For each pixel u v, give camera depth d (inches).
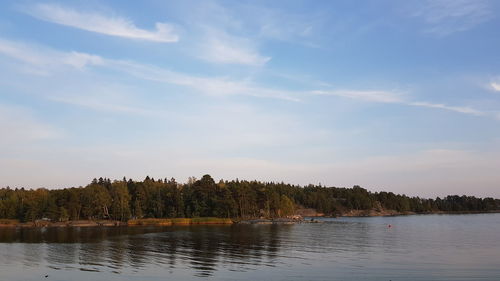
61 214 6919.3
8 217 7249.0
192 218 7293.3
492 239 3848.4
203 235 4252.0
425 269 2101.4
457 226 6151.6
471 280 1838.1
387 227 5866.1
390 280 1836.9
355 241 3599.9
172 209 7578.7
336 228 5605.3
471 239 3828.7
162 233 4562.0
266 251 2832.2
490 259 2454.5
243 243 3390.7
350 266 2190.0
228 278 1887.3
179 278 1893.5
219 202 7696.9
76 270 2122.3
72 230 5359.3
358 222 7642.7
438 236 4197.8
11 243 3506.4
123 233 4623.5
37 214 6879.9
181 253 2728.8
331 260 2405.3
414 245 3270.2
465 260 2407.7
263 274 1974.7
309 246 3164.4
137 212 7436.0
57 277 1957.4
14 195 7588.6
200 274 1982.0
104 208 7362.2
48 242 3575.3
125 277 1926.7
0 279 1931.6
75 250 2942.9
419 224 6811.0
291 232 4724.4
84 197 7357.3
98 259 2481.5
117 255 2652.6
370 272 2017.7
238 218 7834.6
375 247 3105.3
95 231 5078.7
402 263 2292.1
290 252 2778.1
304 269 2101.4
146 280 1859.0
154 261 2385.6
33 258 2559.1
